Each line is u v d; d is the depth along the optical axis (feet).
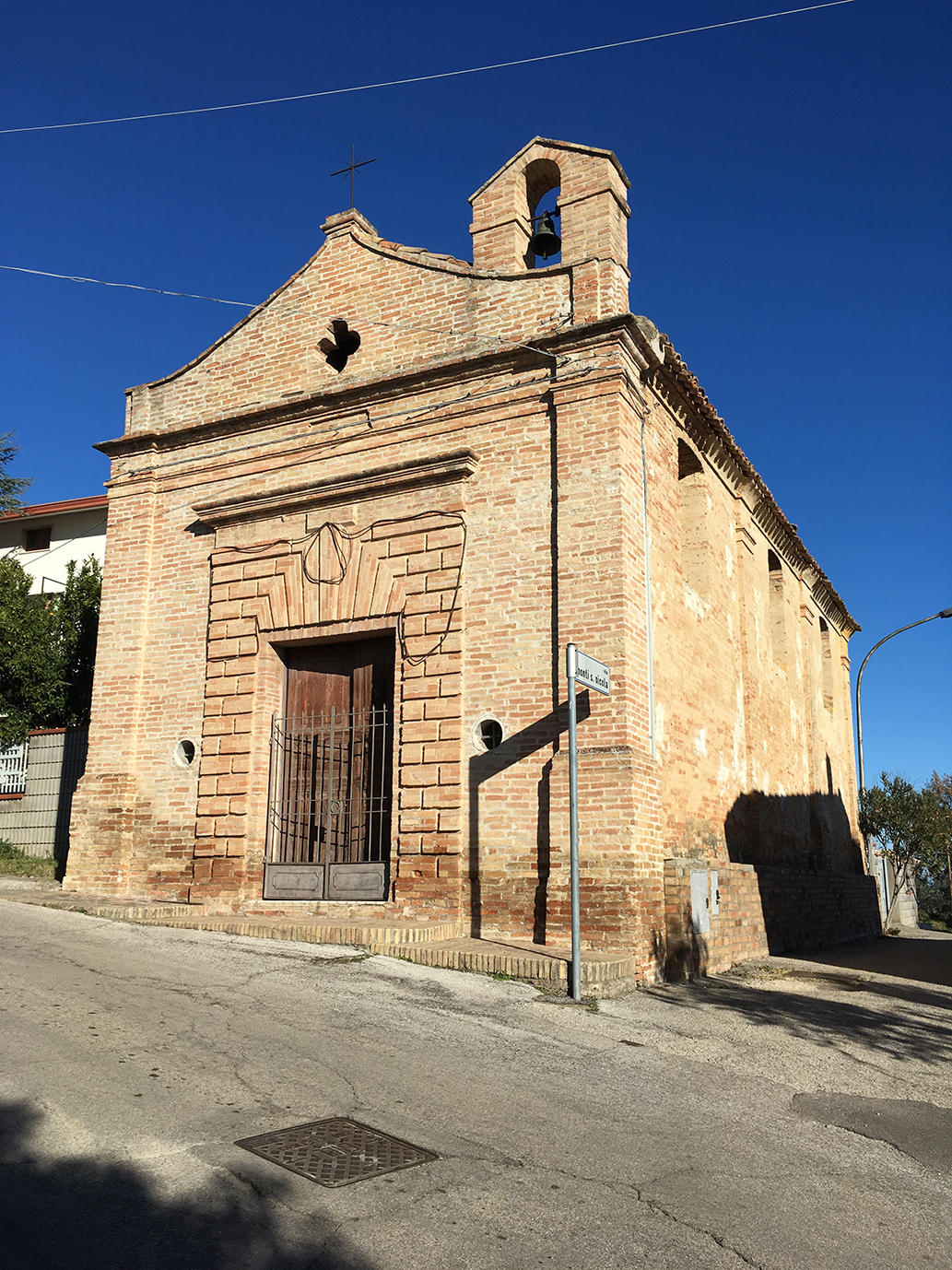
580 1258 14.33
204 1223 14.49
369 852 43.09
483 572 41.39
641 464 41.88
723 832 50.52
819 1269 14.66
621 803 36.04
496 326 43.96
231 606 47.29
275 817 45.39
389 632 43.88
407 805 40.68
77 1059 21.18
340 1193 15.72
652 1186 17.06
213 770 45.73
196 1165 16.34
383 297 47.44
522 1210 15.65
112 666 50.19
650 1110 21.21
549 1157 17.95
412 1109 19.75
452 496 42.63
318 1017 25.80
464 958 33.35
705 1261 14.57
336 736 45.37
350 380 47.44
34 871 54.75
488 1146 18.20
